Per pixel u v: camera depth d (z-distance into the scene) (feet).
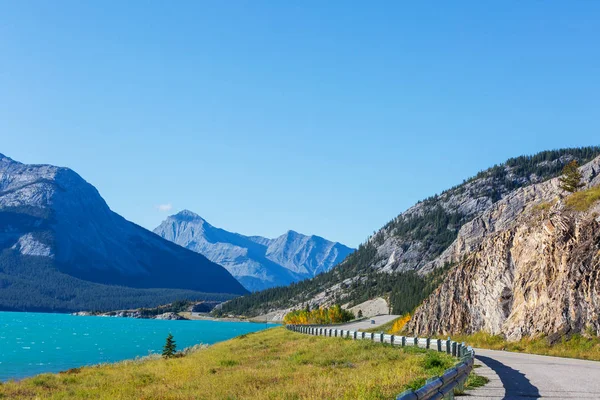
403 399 32.60
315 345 153.17
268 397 59.72
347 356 114.93
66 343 378.32
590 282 123.95
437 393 42.29
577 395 52.37
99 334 533.96
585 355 108.78
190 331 640.58
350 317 565.12
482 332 176.24
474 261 211.82
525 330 140.67
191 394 68.44
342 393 56.95
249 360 121.39
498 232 209.87
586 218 140.67
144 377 98.68
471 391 55.52
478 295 194.39
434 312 226.17
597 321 117.60
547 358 105.09
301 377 78.13
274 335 241.35
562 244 141.79
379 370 79.05
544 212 173.68
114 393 77.87
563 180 188.96
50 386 98.94
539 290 144.15
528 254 167.22
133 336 499.51
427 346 116.98
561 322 126.62
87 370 129.08
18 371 191.31
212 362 119.14
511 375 70.38
